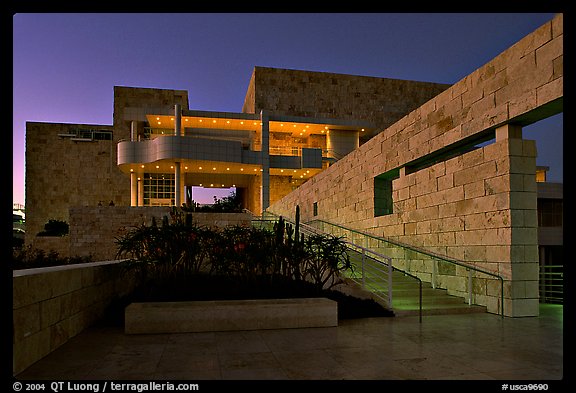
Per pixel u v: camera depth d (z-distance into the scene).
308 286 9.19
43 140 41.41
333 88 41.91
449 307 9.18
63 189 41.03
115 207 22.61
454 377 4.49
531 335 6.70
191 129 37.69
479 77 9.84
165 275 8.82
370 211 15.74
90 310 7.28
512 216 8.80
